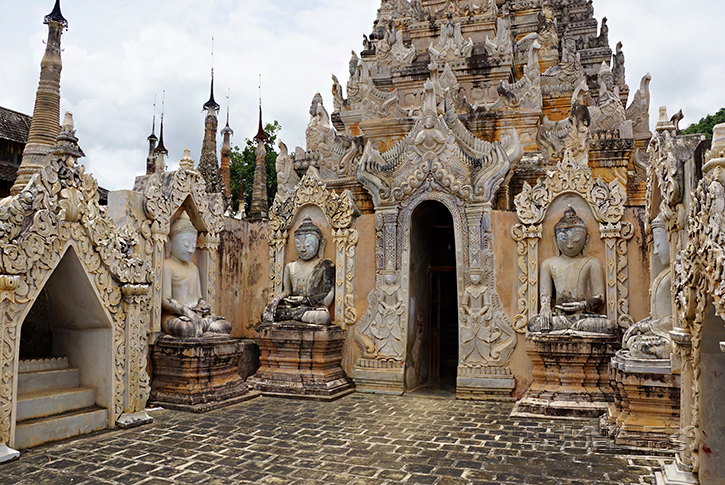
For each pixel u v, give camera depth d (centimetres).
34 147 941
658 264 859
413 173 1153
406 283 1147
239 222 1290
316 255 1202
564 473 625
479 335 1084
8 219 680
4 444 665
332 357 1123
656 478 587
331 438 771
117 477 608
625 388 736
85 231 782
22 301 689
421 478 608
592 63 2097
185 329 978
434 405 1011
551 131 1426
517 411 929
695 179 552
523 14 1933
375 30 2227
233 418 889
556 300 1035
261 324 1138
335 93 2002
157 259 987
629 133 1511
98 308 808
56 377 802
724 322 495
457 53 1567
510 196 1338
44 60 976
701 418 538
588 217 1059
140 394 865
